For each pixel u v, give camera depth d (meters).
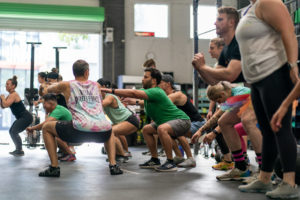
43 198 2.53
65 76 12.73
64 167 4.38
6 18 11.22
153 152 4.39
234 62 2.65
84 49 12.59
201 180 3.37
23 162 4.87
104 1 11.78
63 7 11.12
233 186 3.02
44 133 3.56
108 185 3.08
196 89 6.60
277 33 2.37
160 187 2.98
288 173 2.38
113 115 4.98
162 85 4.82
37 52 12.91
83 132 3.46
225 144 4.09
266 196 2.55
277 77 2.36
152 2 12.16
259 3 2.35
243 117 3.14
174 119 4.21
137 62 12.05
